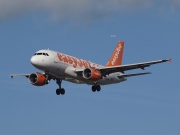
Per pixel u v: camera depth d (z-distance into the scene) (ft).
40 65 632.79
